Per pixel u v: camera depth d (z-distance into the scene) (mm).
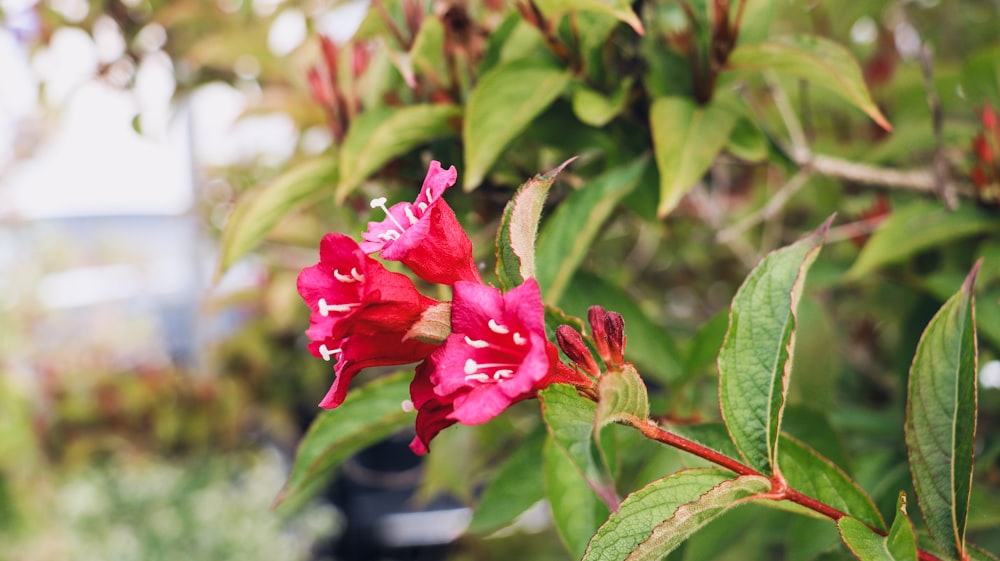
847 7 706
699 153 406
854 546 306
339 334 288
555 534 914
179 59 662
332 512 1182
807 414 415
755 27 430
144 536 1145
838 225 646
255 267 863
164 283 1795
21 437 1110
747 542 570
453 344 291
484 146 399
